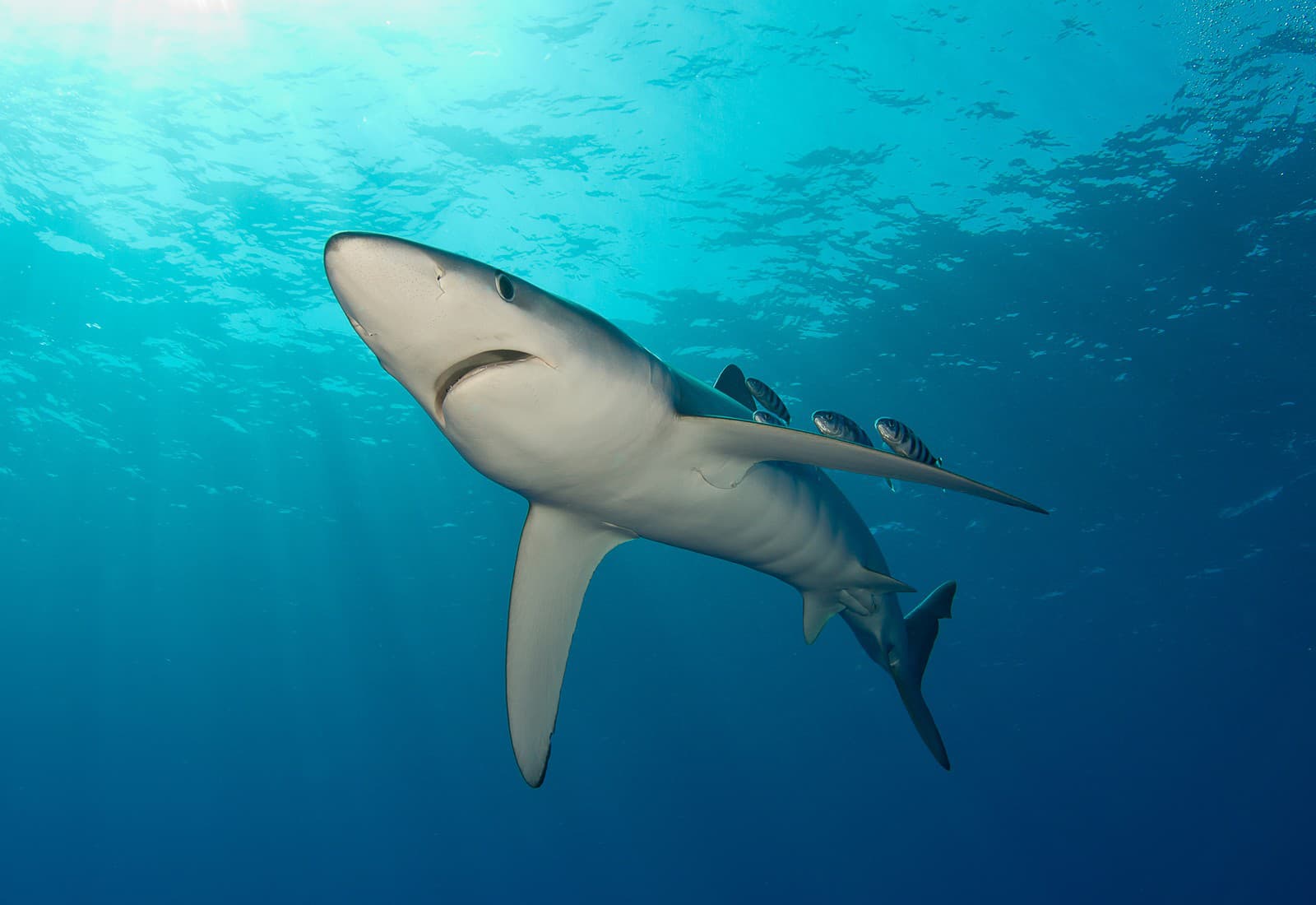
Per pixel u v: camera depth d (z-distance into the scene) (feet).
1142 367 52.34
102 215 44.27
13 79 37.73
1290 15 36.01
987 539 70.69
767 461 10.32
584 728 113.60
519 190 43.42
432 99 39.22
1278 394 52.95
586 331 7.83
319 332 52.70
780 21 37.47
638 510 10.39
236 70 37.70
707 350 53.36
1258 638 84.99
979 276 47.88
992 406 55.88
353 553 78.13
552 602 11.15
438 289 6.64
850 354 53.16
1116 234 45.50
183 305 50.52
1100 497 63.67
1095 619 84.69
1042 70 39.45
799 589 14.52
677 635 89.40
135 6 34.94
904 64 39.34
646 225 45.47
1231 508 64.54
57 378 57.52
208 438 63.36
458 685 106.22
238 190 42.96
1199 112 40.42
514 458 8.52
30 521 74.84
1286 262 45.47
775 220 45.57
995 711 112.06
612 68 38.65
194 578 83.35
